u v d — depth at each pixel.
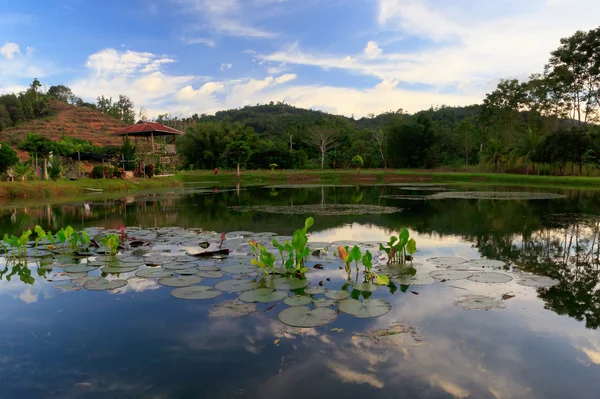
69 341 3.14
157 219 10.56
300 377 2.58
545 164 32.62
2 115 77.50
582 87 33.44
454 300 4.02
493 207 12.88
